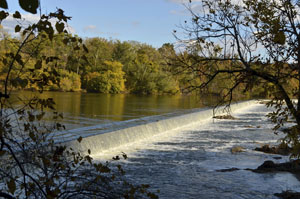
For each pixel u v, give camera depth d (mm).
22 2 1196
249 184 7500
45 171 3271
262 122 21469
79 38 2471
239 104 37125
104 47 80938
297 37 3555
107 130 14164
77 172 6711
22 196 5465
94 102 33875
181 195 6730
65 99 36281
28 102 2787
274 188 7207
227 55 3881
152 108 29141
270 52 3621
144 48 79375
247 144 13008
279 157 10492
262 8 3785
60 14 2213
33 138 3053
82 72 69562
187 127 18266
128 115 21766
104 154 10375
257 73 3539
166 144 12734
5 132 2635
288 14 3725
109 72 70062
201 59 3771
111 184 6227
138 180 7594
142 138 13734
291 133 3688
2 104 2557
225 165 9484
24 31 2283
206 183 7598
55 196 3016
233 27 3855
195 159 10242
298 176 8055
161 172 8477
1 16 2010
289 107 3631
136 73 68375
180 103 37844
